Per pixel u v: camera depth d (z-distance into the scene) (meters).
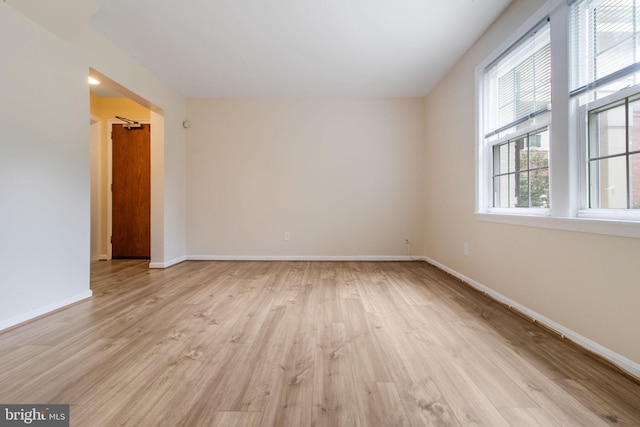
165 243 3.80
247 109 4.33
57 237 2.23
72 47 2.37
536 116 2.08
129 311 2.20
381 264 4.06
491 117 2.66
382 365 1.43
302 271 3.61
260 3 2.30
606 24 1.55
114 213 4.43
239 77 3.63
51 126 2.19
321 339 1.73
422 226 4.33
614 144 1.53
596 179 1.64
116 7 2.33
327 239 4.35
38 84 2.09
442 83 3.65
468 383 1.28
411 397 1.19
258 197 4.34
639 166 1.41
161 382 1.29
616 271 1.42
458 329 1.87
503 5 2.31
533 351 1.57
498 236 2.44
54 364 1.44
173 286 2.91
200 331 1.84
